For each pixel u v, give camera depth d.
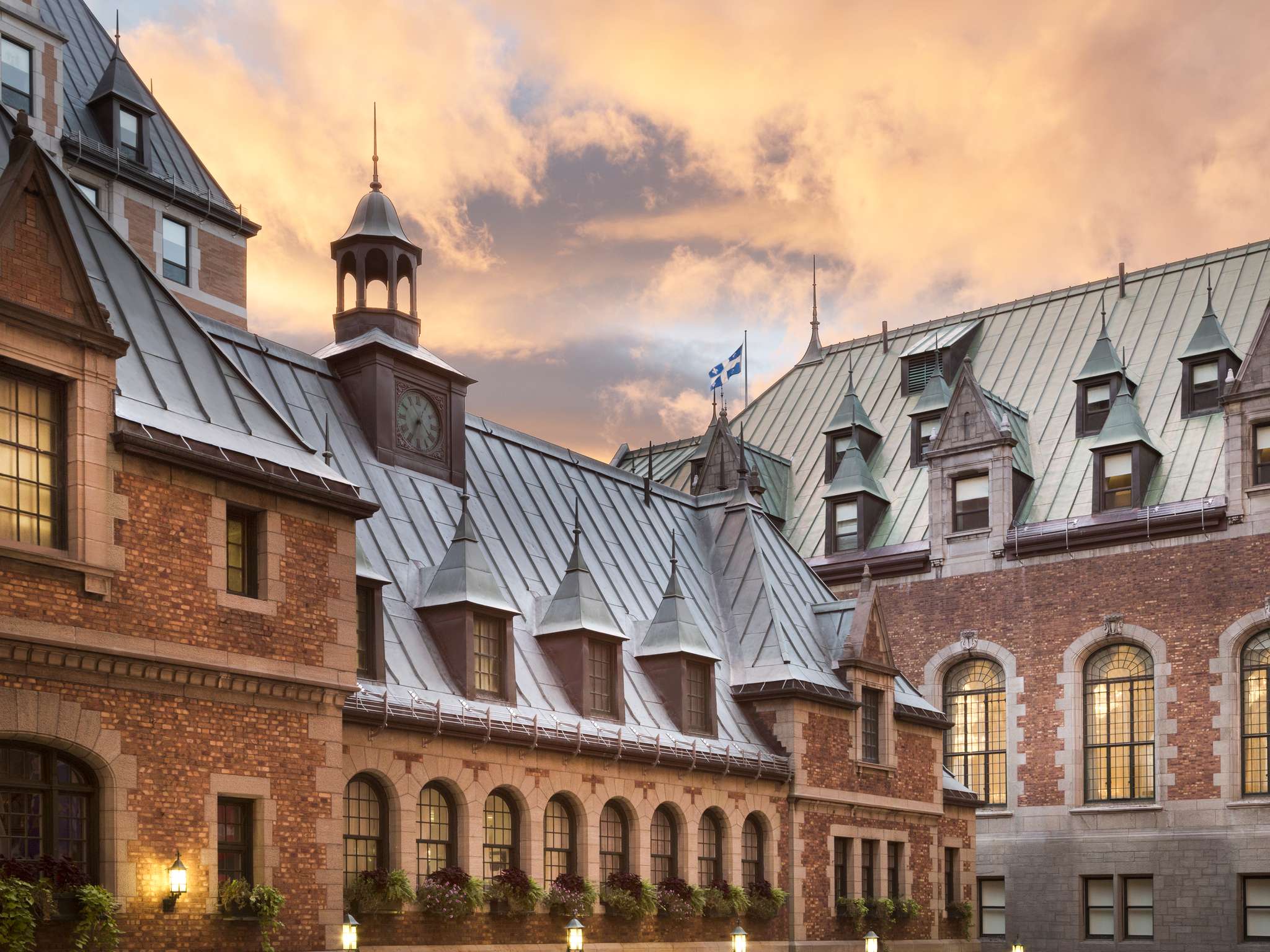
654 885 32.75
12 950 18.61
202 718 22.28
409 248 35.81
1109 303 58.53
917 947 40.69
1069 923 49.34
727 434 55.44
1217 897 47.03
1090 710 50.78
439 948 27.53
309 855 23.73
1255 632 47.91
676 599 35.97
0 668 19.66
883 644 40.97
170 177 46.12
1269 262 55.88
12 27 41.59
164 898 21.16
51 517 20.72
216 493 22.89
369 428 33.38
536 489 37.66
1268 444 48.50
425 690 28.88
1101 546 50.91
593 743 31.39
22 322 20.42
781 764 36.72
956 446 54.41
